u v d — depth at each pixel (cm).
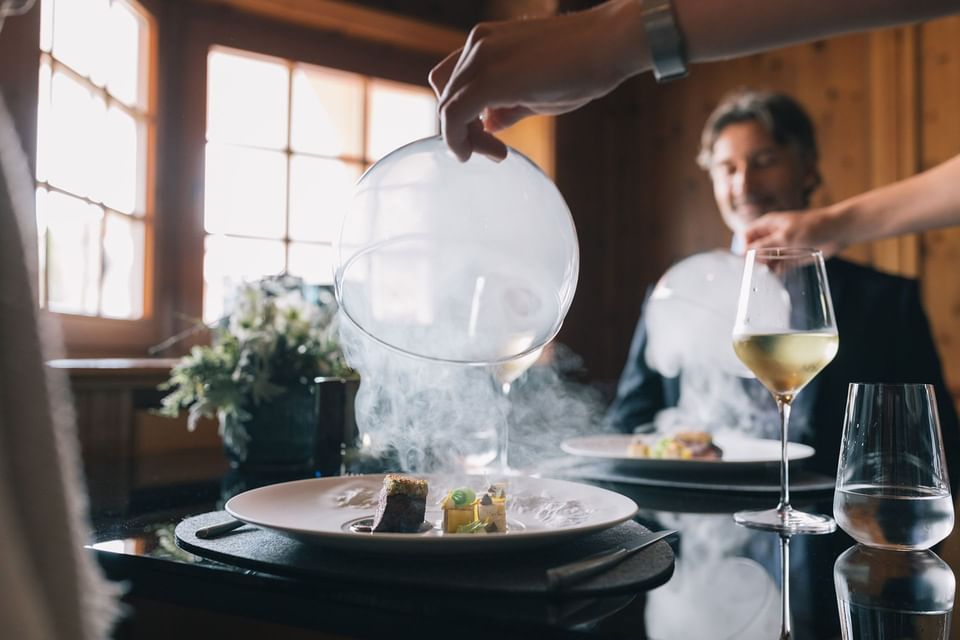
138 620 80
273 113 258
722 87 337
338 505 73
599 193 349
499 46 74
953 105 285
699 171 341
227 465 123
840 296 211
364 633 50
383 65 281
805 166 233
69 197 192
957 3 68
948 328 283
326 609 51
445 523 67
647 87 356
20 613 29
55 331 35
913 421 65
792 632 45
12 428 31
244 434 113
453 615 48
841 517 66
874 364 204
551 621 46
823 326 79
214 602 56
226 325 122
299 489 75
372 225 65
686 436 113
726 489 96
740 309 82
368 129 280
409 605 49
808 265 80
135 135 226
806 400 199
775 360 79
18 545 30
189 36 239
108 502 88
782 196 230
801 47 317
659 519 80
